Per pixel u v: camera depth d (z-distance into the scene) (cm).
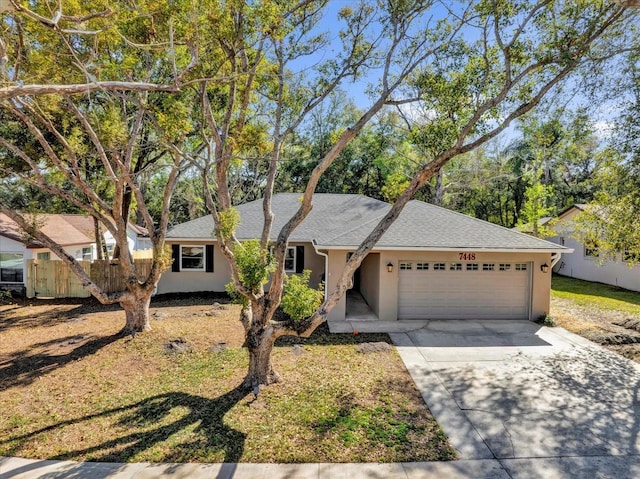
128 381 780
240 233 1586
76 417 641
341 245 1191
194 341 997
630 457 534
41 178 883
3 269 1653
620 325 1200
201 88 697
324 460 523
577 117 888
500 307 1267
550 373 824
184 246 1652
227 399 695
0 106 766
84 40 712
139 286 1022
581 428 607
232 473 495
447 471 502
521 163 2897
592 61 764
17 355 923
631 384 770
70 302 1530
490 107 669
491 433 592
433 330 1134
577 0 656
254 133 731
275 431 592
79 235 2005
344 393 720
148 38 591
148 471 499
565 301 1566
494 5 659
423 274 1257
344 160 3003
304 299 677
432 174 683
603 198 1020
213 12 583
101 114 959
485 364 874
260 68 753
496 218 3488
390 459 526
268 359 748
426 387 752
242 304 736
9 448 552
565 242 2348
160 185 2983
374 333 1103
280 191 3128
